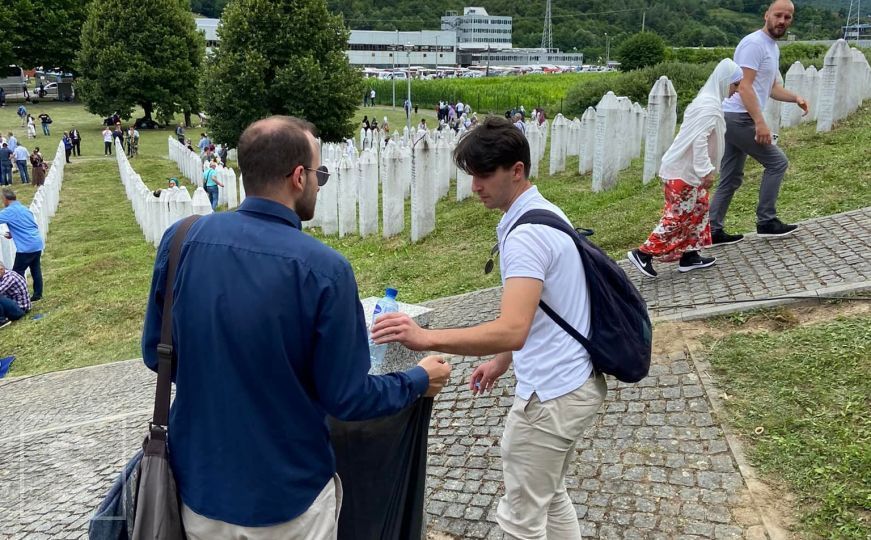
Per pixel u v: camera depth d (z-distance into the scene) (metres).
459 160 2.82
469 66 125.81
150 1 46.66
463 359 6.17
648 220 8.85
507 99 52.34
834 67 10.30
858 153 8.97
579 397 2.73
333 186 13.69
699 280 6.45
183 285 2.26
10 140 30.95
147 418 6.76
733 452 3.98
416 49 122.38
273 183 2.30
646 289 6.58
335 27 31.12
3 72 59.09
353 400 2.20
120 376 8.51
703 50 48.31
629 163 13.29
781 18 6.48
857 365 4.49
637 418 4.52
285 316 2.15
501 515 2.91
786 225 6.90
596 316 2.74
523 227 2.69
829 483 3.58
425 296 8.58
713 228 7.12
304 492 2.26
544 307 2.71
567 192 12.03
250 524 2.20
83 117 53.84
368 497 2.79
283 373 2.18
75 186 27.81
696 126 6.19
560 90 52.53
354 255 11.55
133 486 2.40
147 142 41.88
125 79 45.53
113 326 10.81
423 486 2.93
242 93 29.48
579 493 3.92
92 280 13.98
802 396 4.34
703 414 4.41
